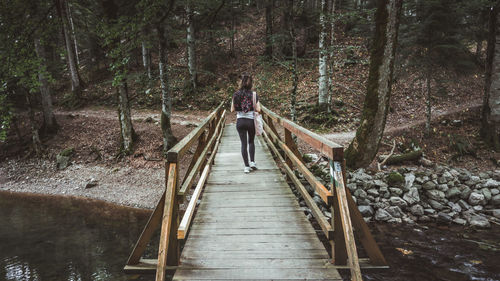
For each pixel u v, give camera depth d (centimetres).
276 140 666
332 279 253
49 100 1711
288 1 1020
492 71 1115
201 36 2355
